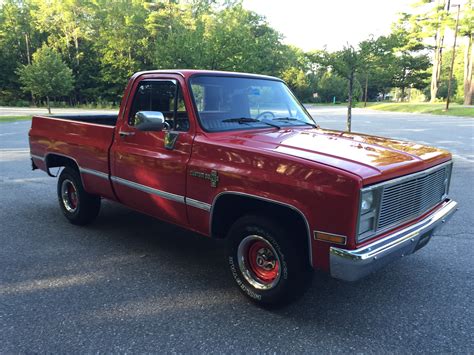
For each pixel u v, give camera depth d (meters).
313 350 2.98
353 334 3.19
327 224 2.93
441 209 3.85
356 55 14.43
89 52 57.97
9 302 3.63
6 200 7.05
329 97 84.06
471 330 3.24
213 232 3.77
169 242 5.14
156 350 2.97
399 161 3.26
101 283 4.02
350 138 3.94
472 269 4.37
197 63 27.05
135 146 4.38
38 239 5.19
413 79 69.00
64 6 55.19
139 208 4.57
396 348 3.01
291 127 4.36
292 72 76.56
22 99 57.38
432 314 3.48
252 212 3.52
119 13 53.50
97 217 6.07
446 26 50.88
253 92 4.41
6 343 3.04
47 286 3.94
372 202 2.94
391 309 3.56
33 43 58.34
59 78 37.69
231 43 26.95
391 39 14.07
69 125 5.36
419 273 4.28
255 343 3.07
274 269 3.48
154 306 3.59
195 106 3.90
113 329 3.23
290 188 3.07
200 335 3.16
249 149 3.39
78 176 5.41
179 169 3.86
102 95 57.47
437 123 25.67
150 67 55.41
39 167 6.09
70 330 3.21
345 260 2.86
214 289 3.92
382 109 48.88
